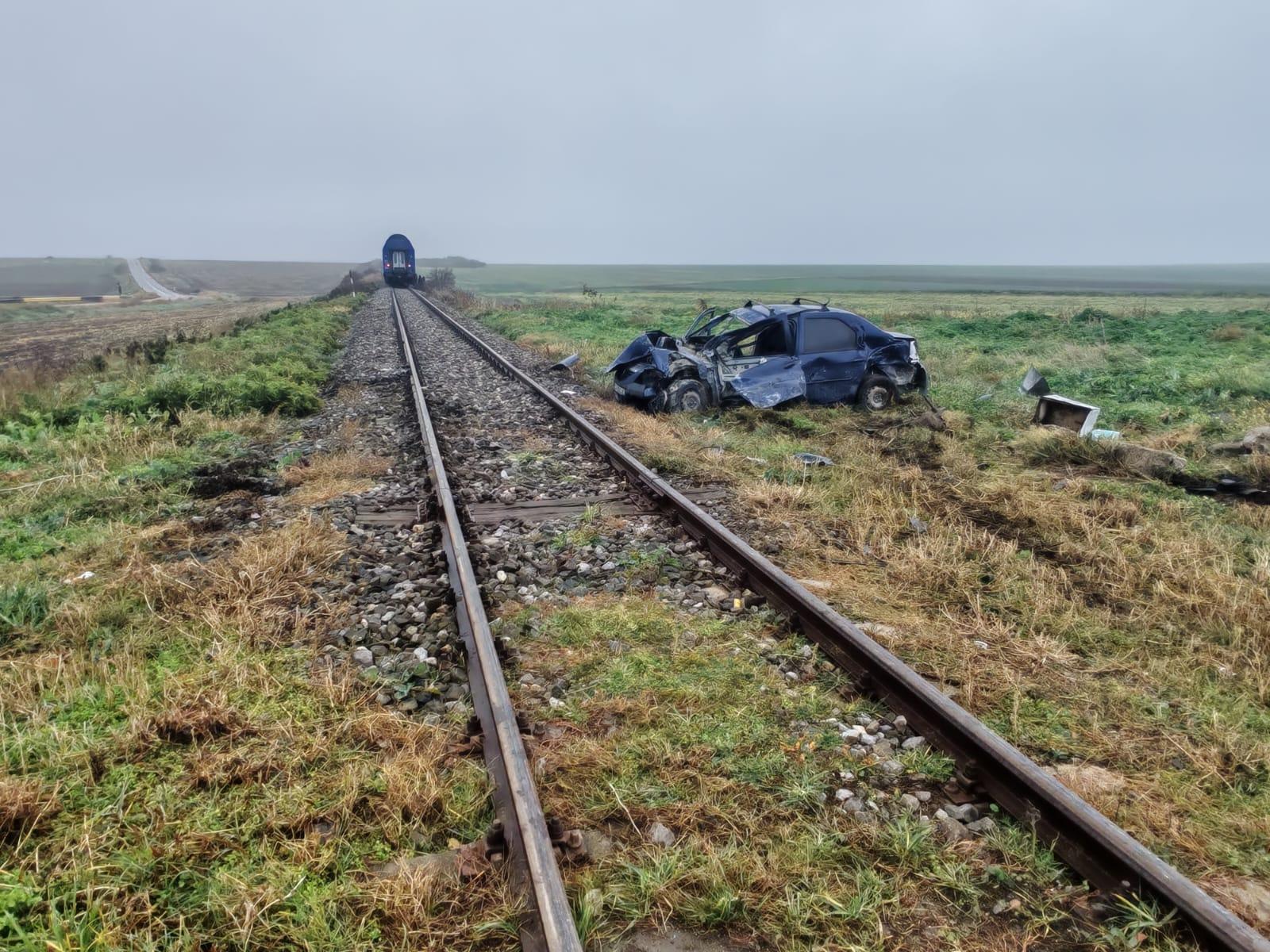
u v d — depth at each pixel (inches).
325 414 436.8
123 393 434.0
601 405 458.3
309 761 128.3
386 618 177.8
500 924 96.5
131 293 3545.8
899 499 276.1
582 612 184.2
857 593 200.1
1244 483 301.6
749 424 401.1
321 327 880.3
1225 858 113.4
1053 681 160.9
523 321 1065.5
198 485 288.8
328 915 98.3
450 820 115.8
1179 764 134.7
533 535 236.2
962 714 132.5
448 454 331.6
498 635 168.1
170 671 152.4
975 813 121.0
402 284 2301.9
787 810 120.3
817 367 440.1
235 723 135.6
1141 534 243.6
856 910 100.8
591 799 121.6
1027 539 245.3
